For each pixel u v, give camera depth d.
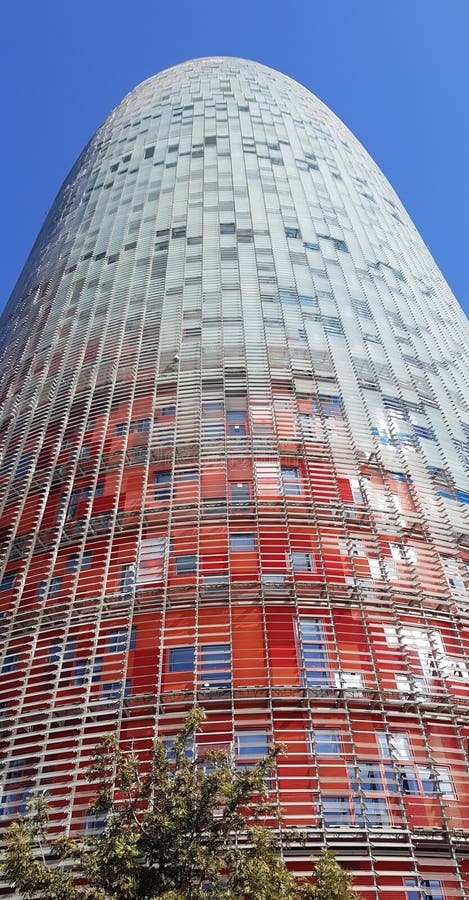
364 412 36.97
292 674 25.17
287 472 32.69
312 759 23.03
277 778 21.62
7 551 31.52
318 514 30.73
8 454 37.59
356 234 55.12
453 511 33.38
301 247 50.62
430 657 26.81
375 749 23.62
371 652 25.86
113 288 47.50
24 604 29.28
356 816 21.97
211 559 28.86
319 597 27.59
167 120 71.12
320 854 20.22
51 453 35.78
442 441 37.62
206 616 26.91
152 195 57.94
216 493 31.47
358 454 34.12
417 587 29.12
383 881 20.78
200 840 16.66
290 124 70.25
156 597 27.64
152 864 15.74
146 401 37.00
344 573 28.86
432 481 34.34
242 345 39.97
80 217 61.06
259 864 15.06
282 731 23.53
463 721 24.98
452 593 29.39
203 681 24.42
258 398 36.44
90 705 23.94
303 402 36.66
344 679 25.36
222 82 79.00
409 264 56.06
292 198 56.75
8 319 55.81
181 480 32.31
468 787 23.55
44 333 47.22
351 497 32.00
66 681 26.08
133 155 66.56
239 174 59.03
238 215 53.41
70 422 37.41
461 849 21.69
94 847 18.00
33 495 33.97
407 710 24.81
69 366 41.97
